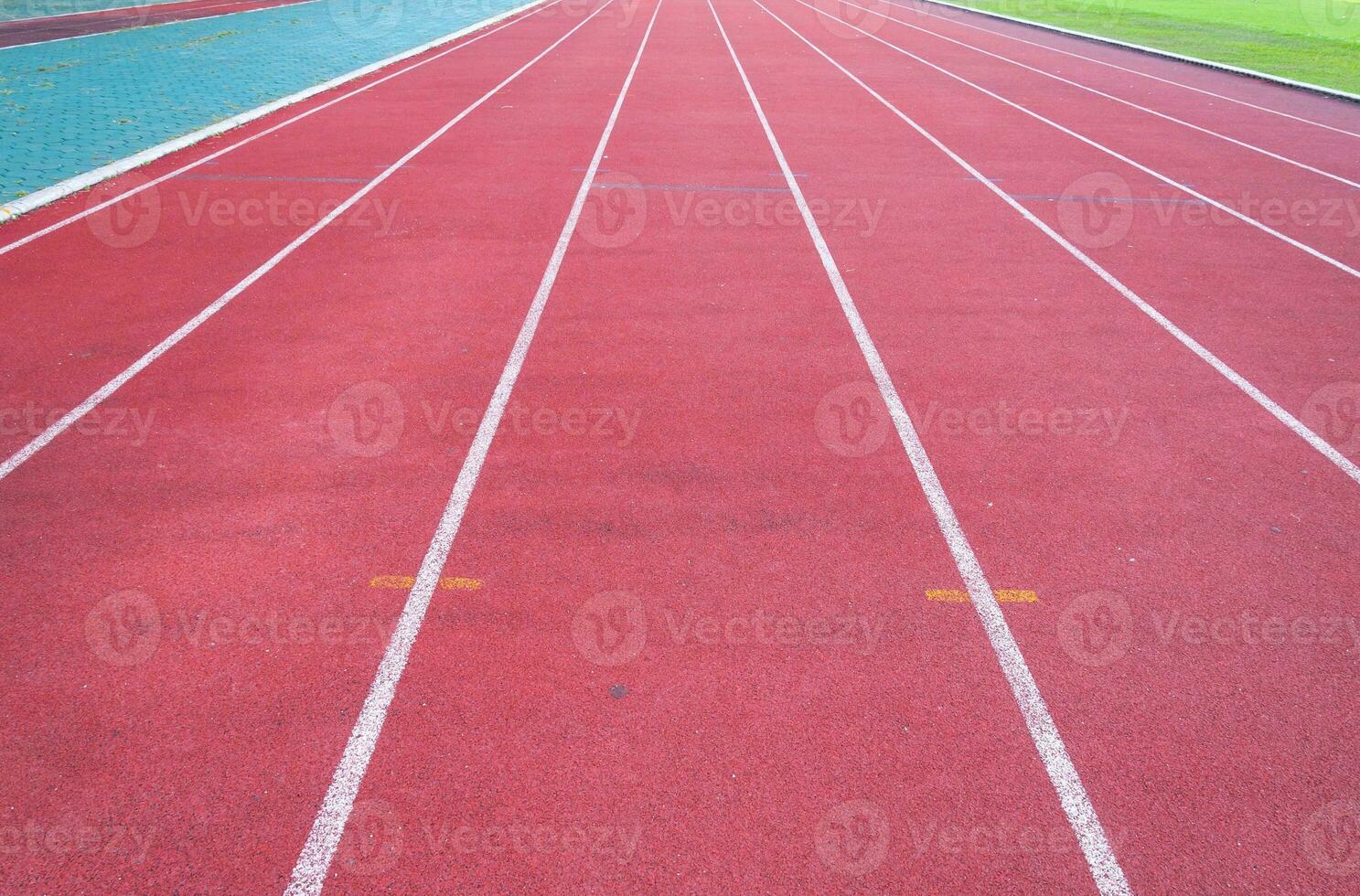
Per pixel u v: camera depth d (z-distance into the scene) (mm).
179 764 2881
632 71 15625
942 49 19484
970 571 3795
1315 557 3922
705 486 4312
